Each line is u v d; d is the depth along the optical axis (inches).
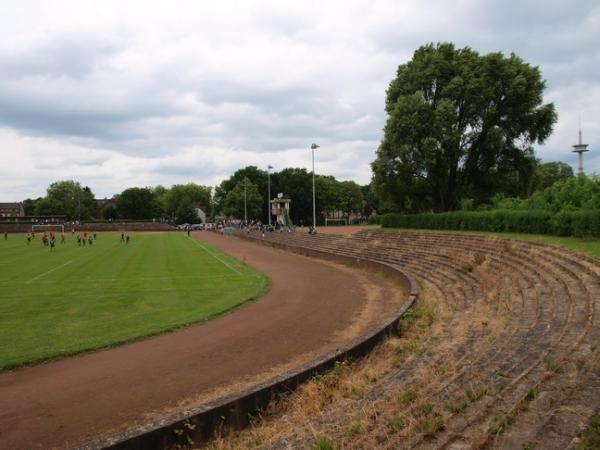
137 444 283.0
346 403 336.2
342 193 5369.1
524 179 1898.4
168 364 491.2
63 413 372.8
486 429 220.4
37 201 7017.7
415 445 219.0
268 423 335.3
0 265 1406.3
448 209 2005.4
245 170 5374.0
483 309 582.6
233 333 617.9
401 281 992.9
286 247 2054.6
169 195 6702.8
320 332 616.4
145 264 1445.6
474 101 1749.5
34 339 582.2
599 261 589.0
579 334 353.1
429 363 393.7
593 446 186.5
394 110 1809.8
